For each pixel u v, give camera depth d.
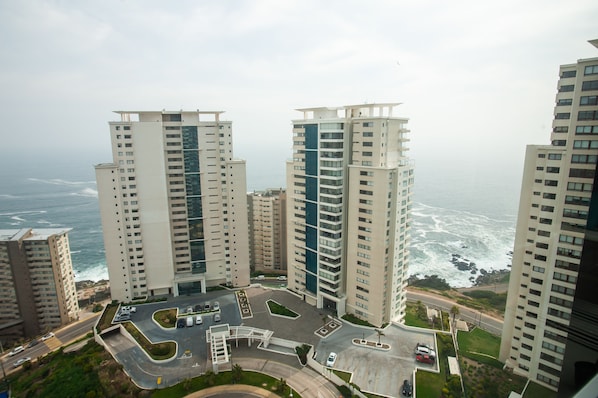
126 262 99.81
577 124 47.78
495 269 125.75
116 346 80.44
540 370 57.72
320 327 83.25
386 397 60.91
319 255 89.81
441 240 165.38
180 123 99.12
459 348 74.81
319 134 83.38
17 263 103.06
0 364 83.88
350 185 82.19
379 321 82.00
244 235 108.31
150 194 99.06
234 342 79.69
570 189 50.03
